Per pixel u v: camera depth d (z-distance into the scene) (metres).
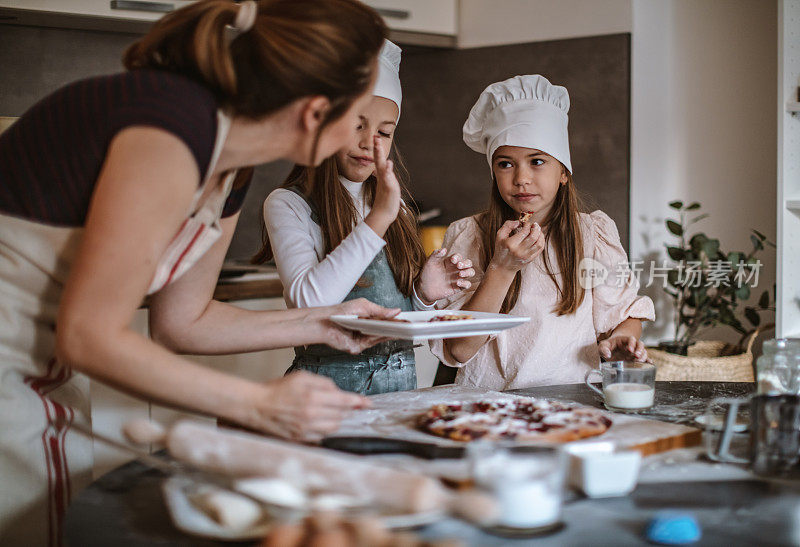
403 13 3.30
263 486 0.83
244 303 2.84
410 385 1.77
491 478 0.85
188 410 1.00
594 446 1.07
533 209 1.92
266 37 1.01
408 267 1.81
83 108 1.01
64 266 1.14
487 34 3.40
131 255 0.93
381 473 0.81
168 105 0.98
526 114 1.89
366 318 1.45
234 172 1.19
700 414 1.35
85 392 1.33
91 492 1.01
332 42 1.02
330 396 0.99
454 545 0.72
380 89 1.70
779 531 0.86
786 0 2.59
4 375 1.16
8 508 1.18
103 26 2.96
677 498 0.96
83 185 1.04
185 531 0.87
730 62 3.27
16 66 3.02
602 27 3.12
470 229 2.08
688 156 3.28
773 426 1.03
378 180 1.56
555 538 0.85
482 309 1.75
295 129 1.06
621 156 3.12
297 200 1.74
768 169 3.28
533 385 1.92
